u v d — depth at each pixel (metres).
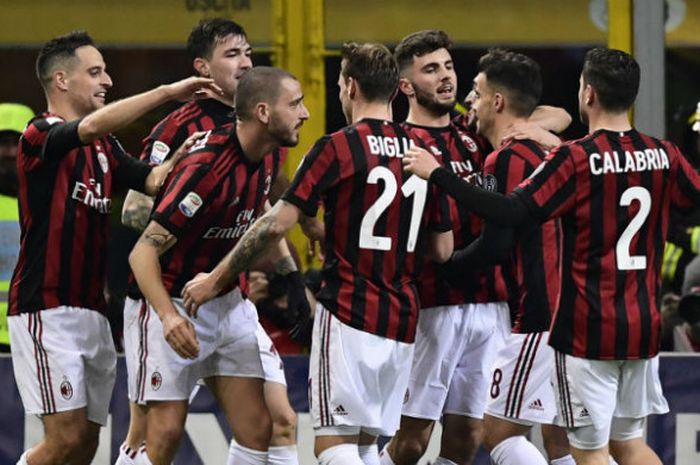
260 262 27.72
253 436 22.94
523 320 23.94
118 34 29.09
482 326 24.38
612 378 21.73
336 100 29.23
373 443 22.73
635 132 21.59
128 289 23.02
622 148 21.36
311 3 29.17
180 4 29.12
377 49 21.97
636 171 21.36
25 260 23.23
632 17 29.23
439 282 24.00
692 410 27.44
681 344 28.94
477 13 29.28
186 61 29.14
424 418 24.23
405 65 24.31
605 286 21.44
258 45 29.23
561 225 22.16
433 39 24.19
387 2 29.23
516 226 21.55
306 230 24.16
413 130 24.31
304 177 21.44
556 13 29.30
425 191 21.98
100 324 23.67
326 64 29.23
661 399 22.31
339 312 21.66
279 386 24.52
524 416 24.00
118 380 27.28
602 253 21.41
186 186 21.77
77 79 23.42
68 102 23.52
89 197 23.17
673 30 29.31
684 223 28.84
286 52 29.17
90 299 23.52
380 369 21.70
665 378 27.47
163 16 29.11
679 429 27.45
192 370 22.64
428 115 24.39
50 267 23.08
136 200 23.69
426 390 24.17
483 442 24.78
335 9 29.25
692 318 28.80
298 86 22.08
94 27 29.06
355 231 21.62
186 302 21.84
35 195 23.00
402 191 21.73
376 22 29.25
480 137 25.03
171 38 29.12
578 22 29.33
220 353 22.97
